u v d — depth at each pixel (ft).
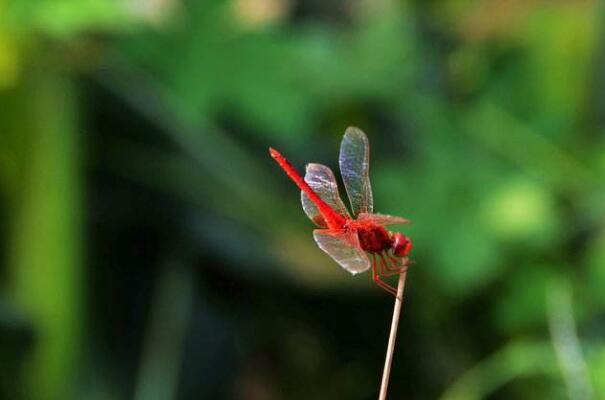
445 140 3.93
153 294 3.61
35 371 3.41
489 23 4.45
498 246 3.63
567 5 4.45
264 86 3.56
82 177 3.45
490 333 3.88
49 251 3.39
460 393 3.64
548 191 3.85
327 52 3.71
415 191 3.72
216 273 3.73
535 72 4.39
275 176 3.75
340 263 2.54
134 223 3.64
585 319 3.65
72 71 3.37
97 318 3.53
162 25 3.47
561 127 4.19
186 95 3.54
